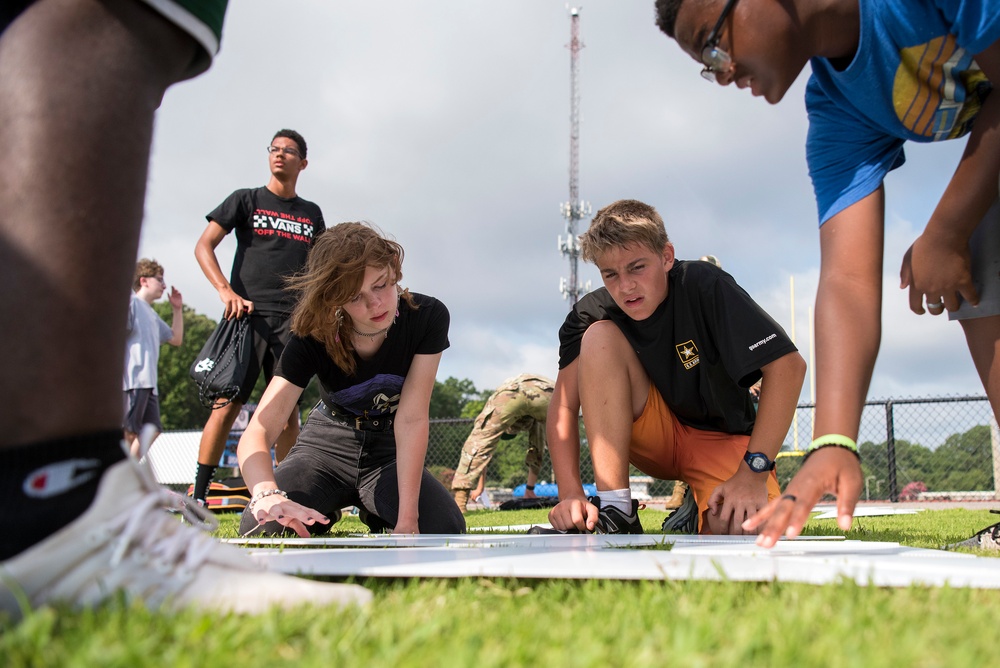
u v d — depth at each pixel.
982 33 1.49
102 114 0.99
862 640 0.74
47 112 0.96
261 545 1.92
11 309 0.92
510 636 0.78
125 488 0.96
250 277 4.68
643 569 1.16
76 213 0.96
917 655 0.68
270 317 4.67
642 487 13.48
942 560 1.39
